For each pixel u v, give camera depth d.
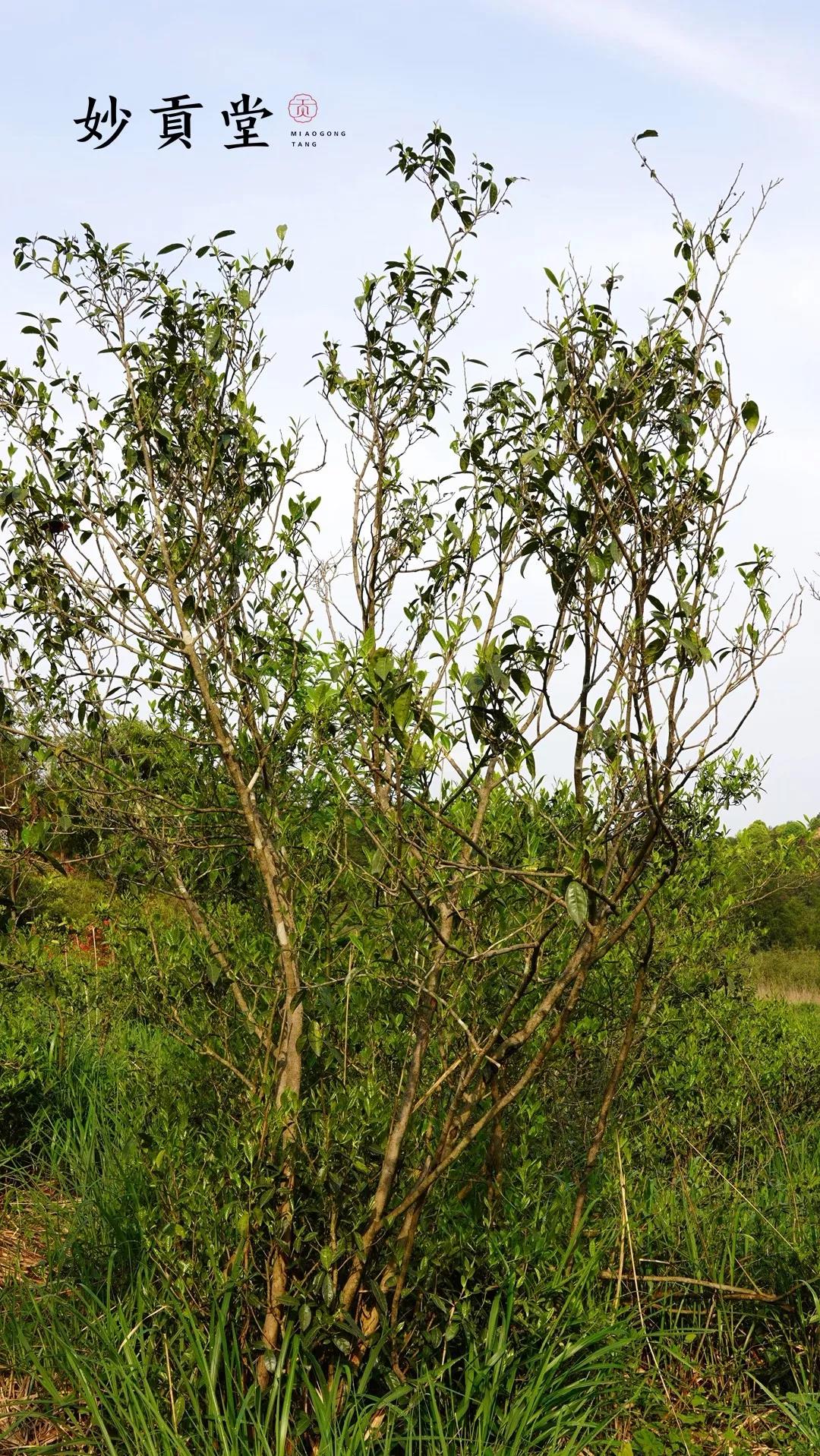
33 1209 4.04
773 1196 4.03
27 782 2.96
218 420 2.99
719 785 4.23
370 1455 2.50
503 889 3.01
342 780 2.88
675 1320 3.27
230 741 2.88
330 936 3.09
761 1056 5.25
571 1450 2.62
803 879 4.20
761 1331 3.38
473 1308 2.98
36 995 5.15
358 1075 3.11
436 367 3.19
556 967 3.45
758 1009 6.14
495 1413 2.74
